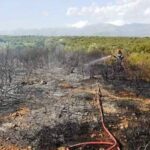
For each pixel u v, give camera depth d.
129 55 45.03
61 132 17.20
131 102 22.95
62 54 53.06
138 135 16.75
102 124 18.20
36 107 21.67
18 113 20.30
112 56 37.38
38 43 86.38
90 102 22.83
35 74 36.03
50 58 51.47
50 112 20.45
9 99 23.48
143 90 27.81
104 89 27.89
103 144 15.52
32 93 25.59
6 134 17.00
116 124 18.39
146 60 38.88
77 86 28.92
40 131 17.27
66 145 15.99
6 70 34.34
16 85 28.61
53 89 27.27
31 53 52.88
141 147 15.66
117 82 30.62
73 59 48.28
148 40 78.38
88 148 15.43
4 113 20.31
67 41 86.56
